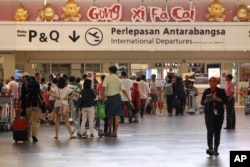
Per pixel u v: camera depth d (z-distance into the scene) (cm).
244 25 3188
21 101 1620
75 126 2039
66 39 3119
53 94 1684
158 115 2850
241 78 3453
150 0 3238
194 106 3017
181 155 1290
